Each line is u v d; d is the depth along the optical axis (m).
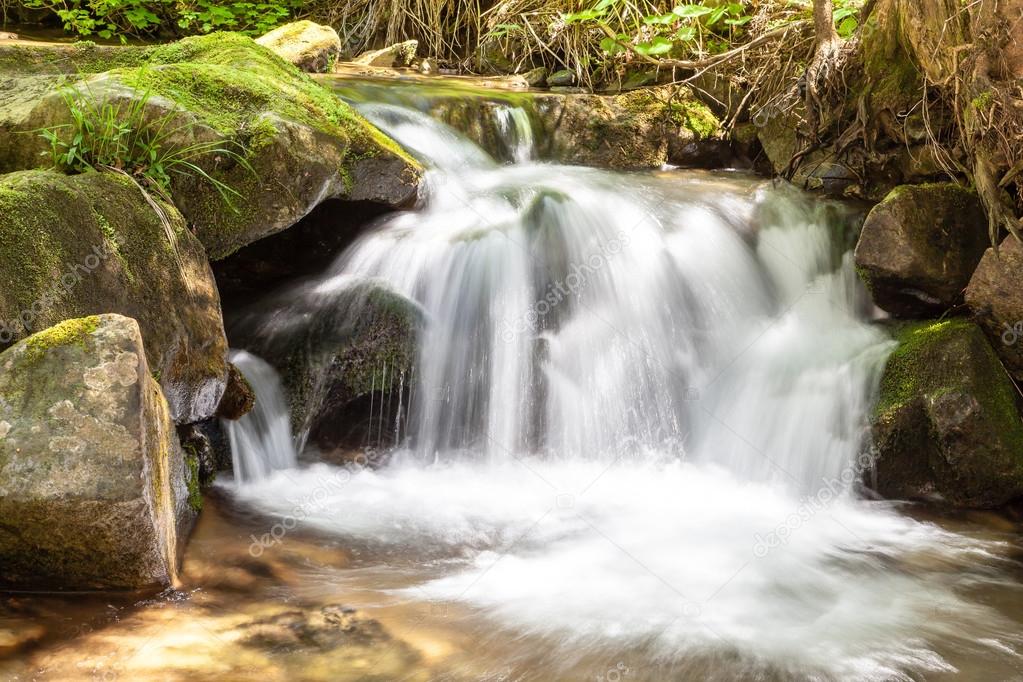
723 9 7.22
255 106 4.69
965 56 5.10
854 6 6.72
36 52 5.23
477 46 8.34
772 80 6.89
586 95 6.94
